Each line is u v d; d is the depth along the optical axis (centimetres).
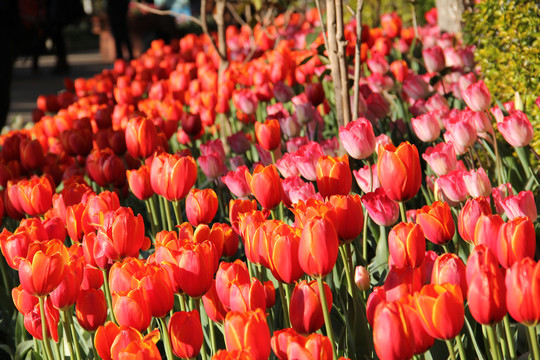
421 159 360
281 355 155
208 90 593
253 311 156
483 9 451
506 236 165
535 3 411
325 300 174
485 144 331
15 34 701
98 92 670
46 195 300
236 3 782
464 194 254
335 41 340
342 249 209
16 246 224
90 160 376
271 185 236
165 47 932
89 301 200
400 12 918
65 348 262
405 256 184
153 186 266
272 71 535
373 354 208
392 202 238
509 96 414
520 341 221
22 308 214
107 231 217
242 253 314
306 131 424
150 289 182
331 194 230
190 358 175
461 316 147
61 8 790
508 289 145
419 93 440
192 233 223
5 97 707
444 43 555
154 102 564
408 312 152
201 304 248
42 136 529
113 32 1515
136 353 154
